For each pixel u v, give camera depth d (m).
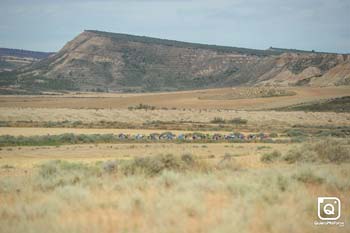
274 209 39.69
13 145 189.62
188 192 45.66
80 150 167.25
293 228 35.72
